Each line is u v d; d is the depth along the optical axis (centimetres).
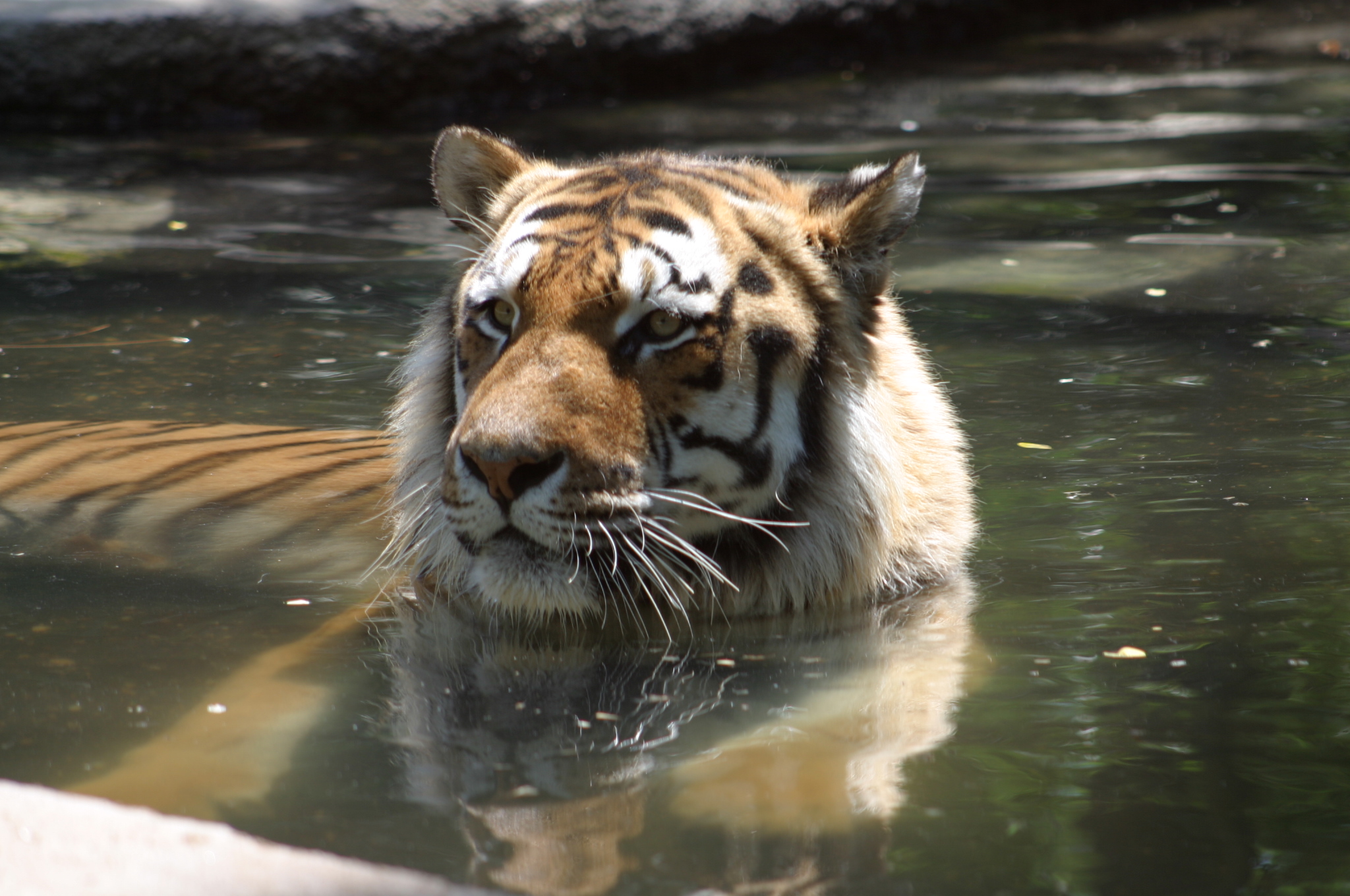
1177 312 1195
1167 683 590
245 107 2134
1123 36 2898
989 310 1221
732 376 686
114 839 437
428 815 478
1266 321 1162
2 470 881
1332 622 649
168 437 920
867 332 760
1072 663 618
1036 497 838
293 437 919
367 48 2166
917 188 739
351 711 575
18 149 1905
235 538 823
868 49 2711
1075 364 1076
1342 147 1841
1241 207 1551
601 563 679
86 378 1052
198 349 1121
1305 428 925
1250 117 2061
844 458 729
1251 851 448
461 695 596
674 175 732
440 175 799
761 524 694
